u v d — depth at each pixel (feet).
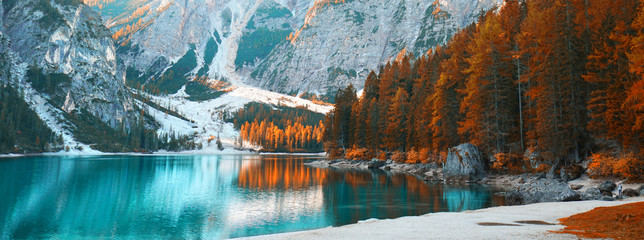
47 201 131.75
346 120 399.24
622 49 141.69
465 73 222.89
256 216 107.86
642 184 115.85
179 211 116.06
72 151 556.92
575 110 156.97
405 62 375.86
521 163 175.11
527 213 77.00
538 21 190.39
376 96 391.86
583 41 160.97
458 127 223.10
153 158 495.00
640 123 123.85
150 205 126.62
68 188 164.45
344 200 133.18
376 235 54.44
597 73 150.82
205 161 427.74
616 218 57.57
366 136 346.33
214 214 110.93
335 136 399.03
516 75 194.90
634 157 126.93
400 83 348.18
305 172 263.70
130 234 88.63
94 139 636.07
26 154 467.52
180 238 84.79
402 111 304.71
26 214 110.42
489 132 189.88
